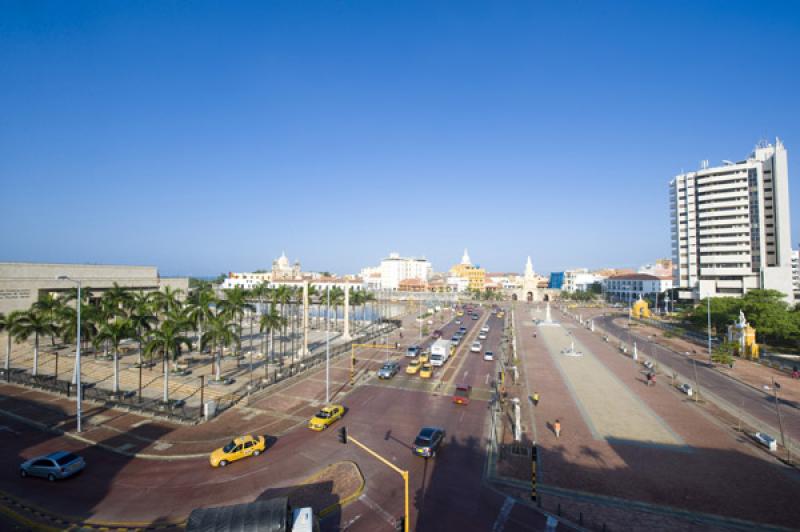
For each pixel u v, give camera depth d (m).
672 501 28.17
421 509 26.86
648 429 41.22
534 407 47.97
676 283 159.00
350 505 27.30
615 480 31.02
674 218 161.12
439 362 67.62
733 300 100.00
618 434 39.94
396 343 83.88
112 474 31.39
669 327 119.81
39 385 52.53
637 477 31.52
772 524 25.66
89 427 40.41
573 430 40.91
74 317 59.59
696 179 150.00
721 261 141.38
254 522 20.77
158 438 37.91
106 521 25.55
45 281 93.06
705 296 133.12
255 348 82.50
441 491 29.11
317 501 27.69
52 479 30.02
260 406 46.69
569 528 24.95
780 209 132.75
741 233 138.88
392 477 31.03
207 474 31.39
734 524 25.62
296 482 30.22
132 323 51.66
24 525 24.92
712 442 38.16
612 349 87.62
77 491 28.94
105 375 59.41
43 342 79.88
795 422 43.50
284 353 77.62
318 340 93.12
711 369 68.44
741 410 47.12
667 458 34.78
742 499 28.48
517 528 24.89
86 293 76.69
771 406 48.72
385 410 45.94
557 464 33.53
